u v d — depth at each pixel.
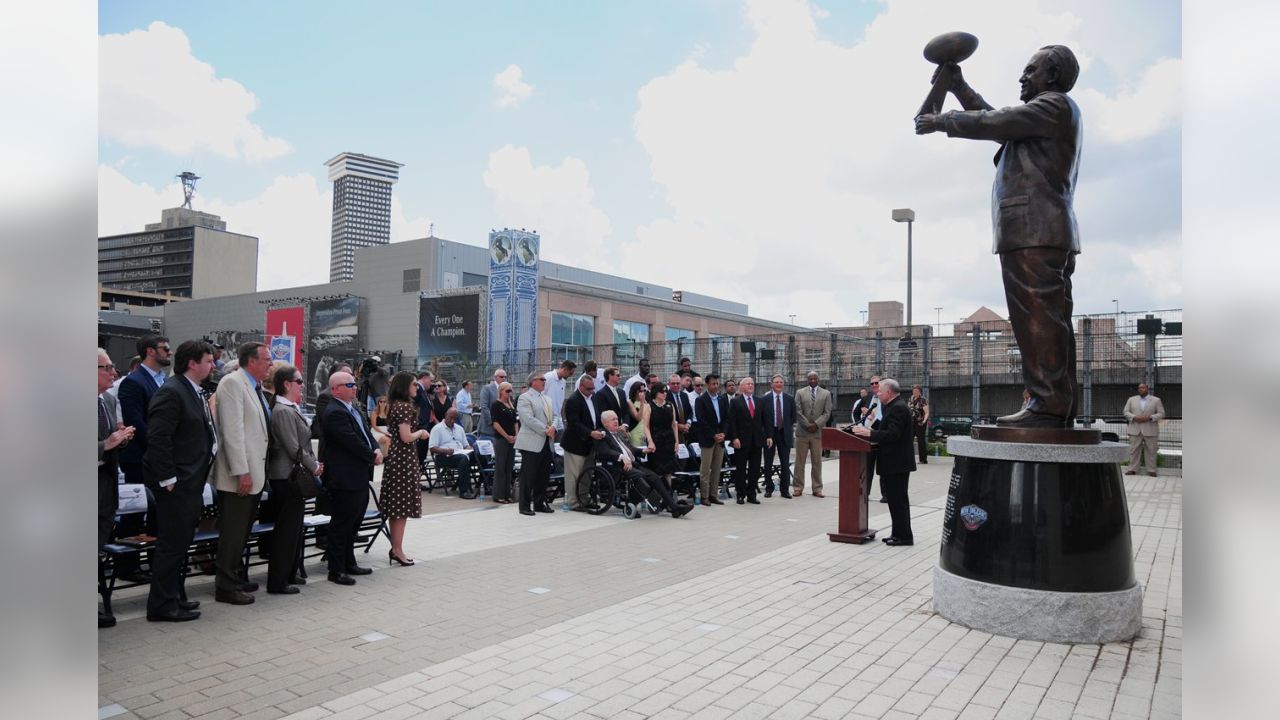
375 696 4.50
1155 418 17.42
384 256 48.97
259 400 6.55
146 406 7.12
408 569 7.79
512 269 36.56
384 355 42.03
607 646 5.43
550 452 11.55
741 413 12.87
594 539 9.48
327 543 7.55
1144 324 20.53
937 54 6.43
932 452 22.05
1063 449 5.69
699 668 5.00
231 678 4.77
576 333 44.12
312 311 49.25
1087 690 4.66
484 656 5.20
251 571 7.73
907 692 4.61
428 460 14.16
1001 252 6.31
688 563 8.17
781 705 4.40
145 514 7.07
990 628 5.78
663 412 11.88
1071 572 5.63
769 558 8.47
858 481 9.43
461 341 40.31
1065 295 6.24
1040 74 6.16
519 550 8.77
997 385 23.62
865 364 25.61
